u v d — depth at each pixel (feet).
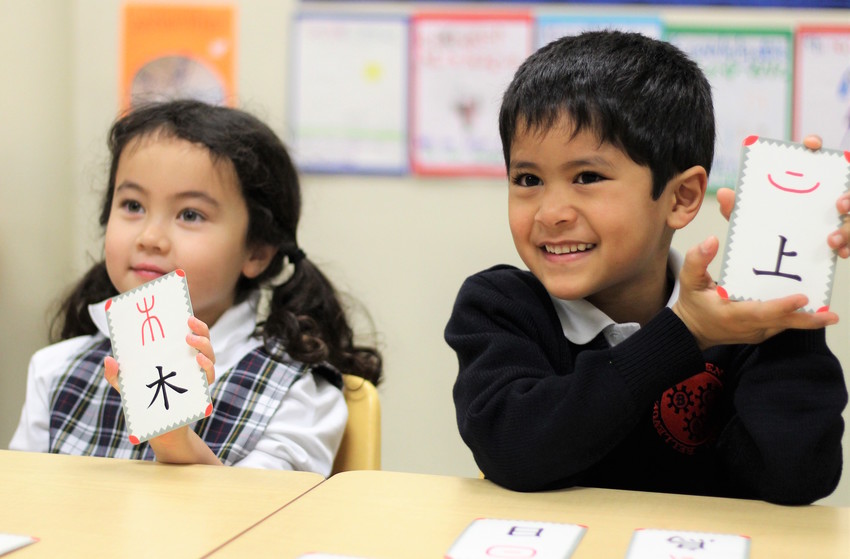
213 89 6.91
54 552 2.18
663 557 2.14
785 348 2.94
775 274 2.62
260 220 4.60
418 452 6.98
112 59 7.02
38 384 4.47
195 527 2.37
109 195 4.78
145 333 3.12
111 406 4.22
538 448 2.79
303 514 2.46
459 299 3.46
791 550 2.22
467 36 6.70
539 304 3.49
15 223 6.87
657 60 3.39
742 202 2.66
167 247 4.25
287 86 6.84
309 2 6.82
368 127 6.81
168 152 4.30
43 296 6.93
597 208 3.15
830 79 6.45
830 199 2.61
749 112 6.49
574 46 3.38
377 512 2.49
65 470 2.96
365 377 4.93
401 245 6.86
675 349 2.81
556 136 3.16
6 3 6.81
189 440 3.13
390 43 6.75
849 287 6.56
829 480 2.78
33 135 6.88
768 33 6.47
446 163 6.77
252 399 4.10
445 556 2.14
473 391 3.07
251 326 4.51
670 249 3.69
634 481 3.44
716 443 3.41
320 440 4.05
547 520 2.44
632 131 3.15
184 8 6.91
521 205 3.29
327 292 4.91
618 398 2.80
